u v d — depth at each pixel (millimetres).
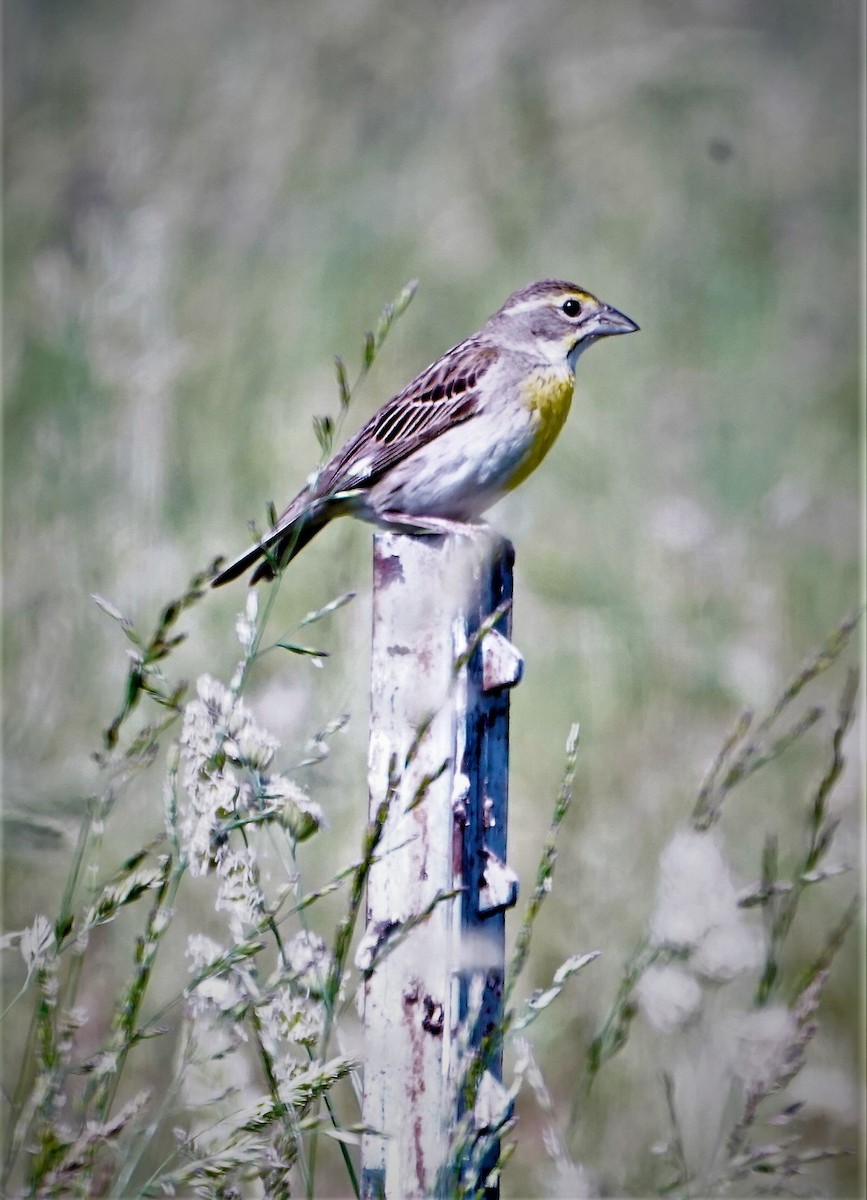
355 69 16141
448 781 5484
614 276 16438
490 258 15297
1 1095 5215
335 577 9641
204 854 5004
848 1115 7590
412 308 14367
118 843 8680
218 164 14883
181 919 8211
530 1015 4957
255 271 14125
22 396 10984
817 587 12266
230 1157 4738
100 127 14570
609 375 15398
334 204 14758
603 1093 7883
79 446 10695
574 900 8891
